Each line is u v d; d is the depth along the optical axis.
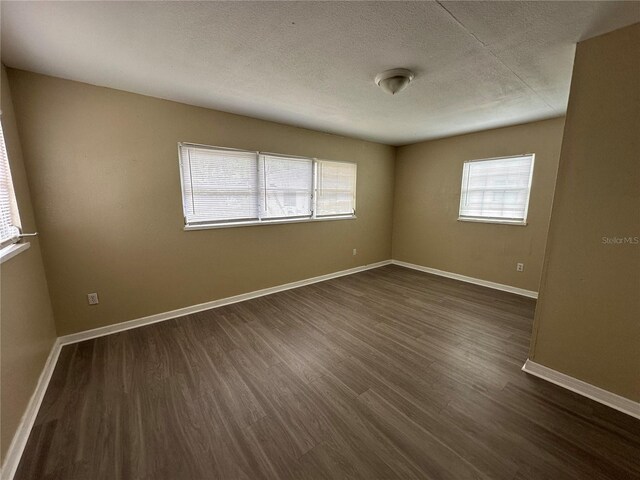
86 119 2.38
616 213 1.67
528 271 3.77
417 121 3.53
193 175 3.04
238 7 1.40
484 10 1.43
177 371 2.11
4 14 1.42
